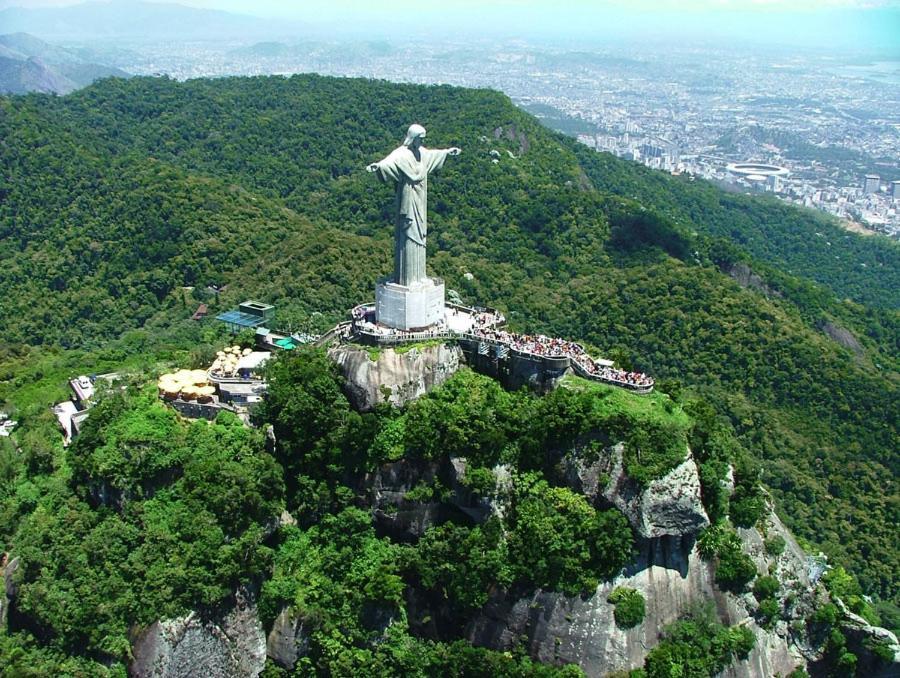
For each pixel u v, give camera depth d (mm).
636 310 198750
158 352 150125
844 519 152375
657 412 98188
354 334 109000
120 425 101312
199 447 99938
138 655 88250
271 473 99312
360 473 103188
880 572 142000
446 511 101750
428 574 97250
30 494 101812
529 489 98375
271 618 95875
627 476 95188
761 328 186750
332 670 94188
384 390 102625
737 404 172750
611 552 93812
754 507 104250
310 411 102188
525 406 101750
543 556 94625
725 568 98750
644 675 90875
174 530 94062
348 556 98875
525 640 94625
